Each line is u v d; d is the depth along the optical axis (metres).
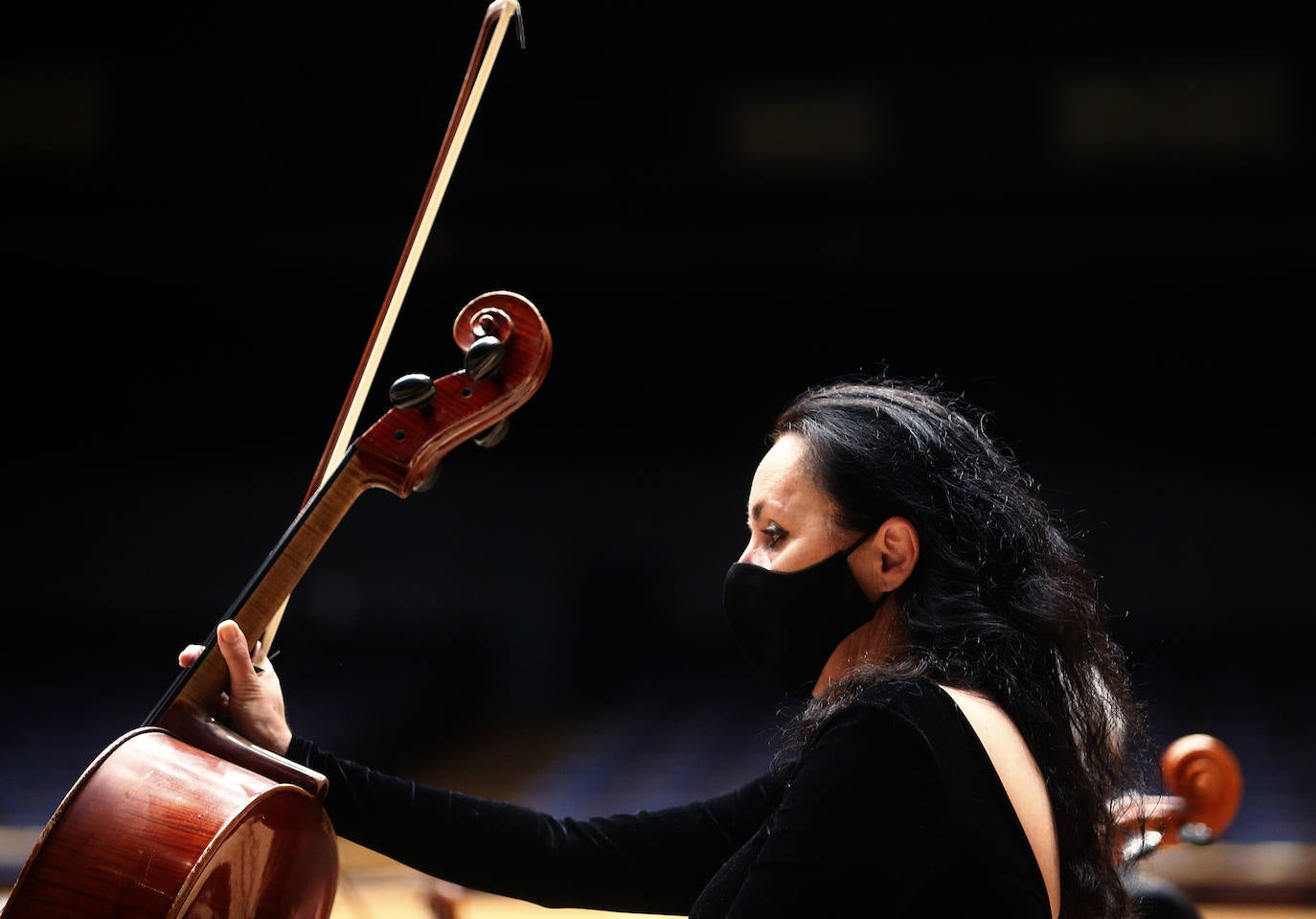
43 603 30.41
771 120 26.55
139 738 3.66
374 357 4.12
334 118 26.48
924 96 26.11
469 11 25.47
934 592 3.78
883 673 3.62
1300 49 24.83
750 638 3.94
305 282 29.50
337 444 4.08
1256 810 19.27
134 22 25.41
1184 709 25.98
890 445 3.88
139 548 30.73
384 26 25.67
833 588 3.83
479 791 21.89
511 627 30.50
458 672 28.75
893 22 25.45
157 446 30.64
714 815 4.57
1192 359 29.89
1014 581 3.88
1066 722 3.73
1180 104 25.55
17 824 18.70
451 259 28.75
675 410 31.05
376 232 27.89
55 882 3.39
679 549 31.05
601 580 30.73
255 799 3.48
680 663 30.27
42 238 27.72
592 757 23.91
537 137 26.84
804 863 3.29
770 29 25.66
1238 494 30.00
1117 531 30.23
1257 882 12.59
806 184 27.16
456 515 30.91
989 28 25.38
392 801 4.20
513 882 4.37
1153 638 30.03
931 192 27.16
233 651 3.88
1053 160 26.19
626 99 26.56
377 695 26.75
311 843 3.68
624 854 4.49
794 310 30.41
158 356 30.23
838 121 26.41
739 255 28.62
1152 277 29.41
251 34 25.64
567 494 31.17
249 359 30.30
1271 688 26.98
